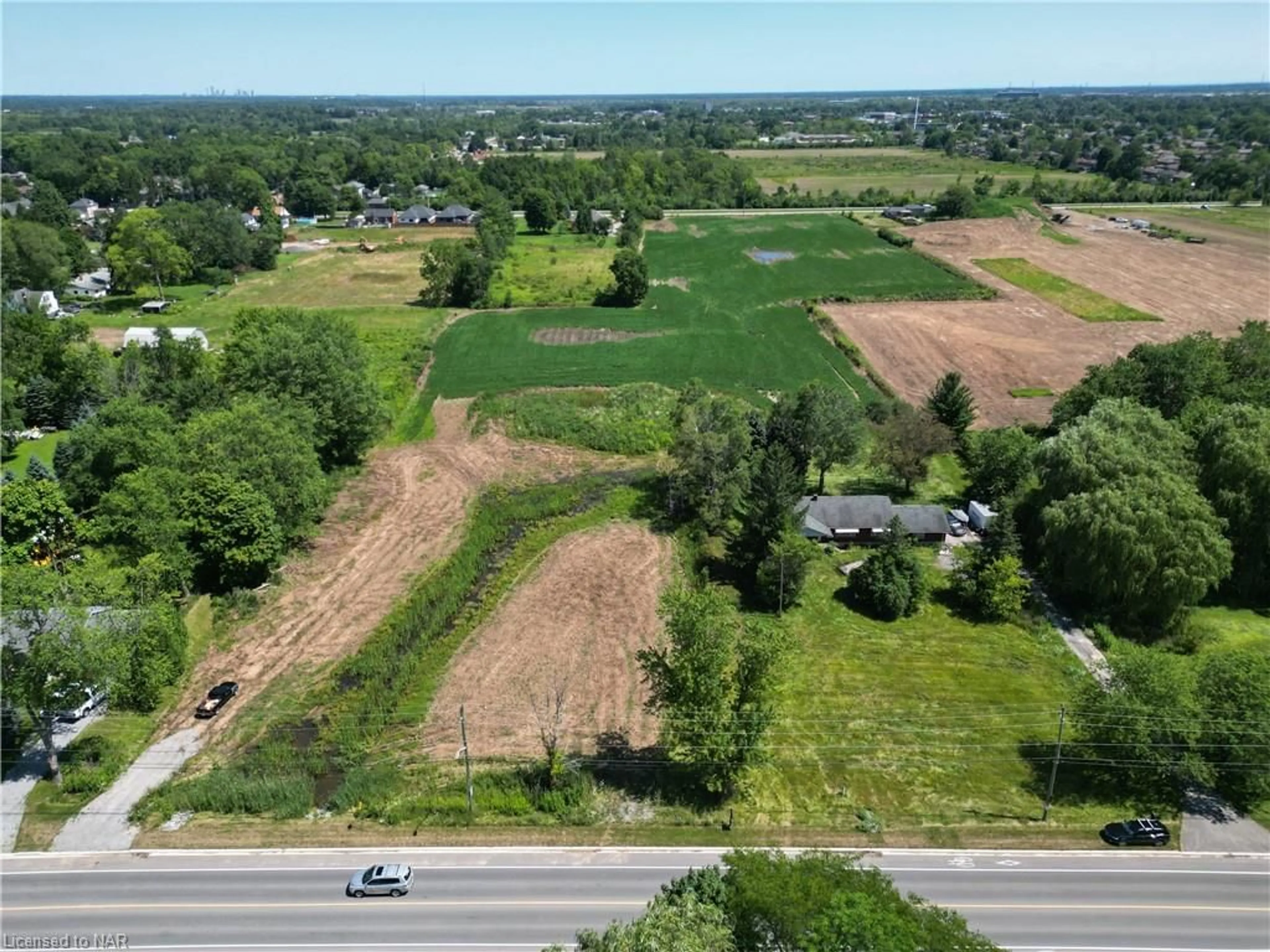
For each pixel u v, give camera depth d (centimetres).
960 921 2733
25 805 4409
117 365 9738
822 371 11225
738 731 4344
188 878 3966
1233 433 6400
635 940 2552
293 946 3612
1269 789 4400
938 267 16488
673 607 4519
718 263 17112
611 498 8069
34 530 6506
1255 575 6316
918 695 5400
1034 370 11212
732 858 3166
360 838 4238
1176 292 14750
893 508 7356
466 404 10162
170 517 6059
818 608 6362
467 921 3741
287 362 8012
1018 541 6506
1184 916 3769
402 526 7519
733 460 7425
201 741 4938
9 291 13325
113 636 4641
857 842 4225
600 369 11212
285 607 6291
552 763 4522
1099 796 4572
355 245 19238
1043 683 5531
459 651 5838
